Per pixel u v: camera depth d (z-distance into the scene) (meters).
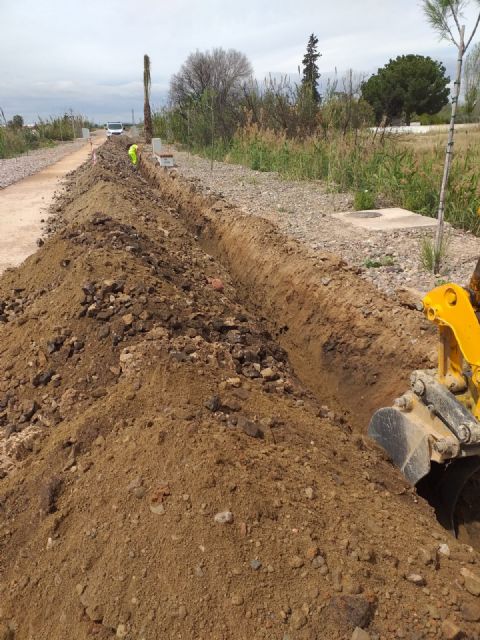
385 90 33.09
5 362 5.07
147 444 3.22
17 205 14.40
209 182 14.61
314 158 14.58
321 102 17.53
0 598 2.82
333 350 6.15
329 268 6.85
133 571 2.61
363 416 5.43
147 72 31.94
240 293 8.03
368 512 3.10
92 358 4.65
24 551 2.99
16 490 3.42
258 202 11.38
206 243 10.59
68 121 53.31
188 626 2.39
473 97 8.46
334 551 2.69
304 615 2.39
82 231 7.40
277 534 2.71
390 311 5.73
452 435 3.40
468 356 3.07
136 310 4.98
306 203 11.06
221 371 4.33
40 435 4.02
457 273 6.44
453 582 2.71
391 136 14.16
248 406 3.89
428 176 9.88
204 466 2.97
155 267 6.52
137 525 2.79
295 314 6.97
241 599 2.44
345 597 2.42
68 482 3.26
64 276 6.42
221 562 2.56
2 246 10.29
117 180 13.74
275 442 3.57
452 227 8.53
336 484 3.29
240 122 22.53
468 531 3.82
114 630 2.47
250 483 2.93
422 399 3.64
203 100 23.00
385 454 3.97
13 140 34.59
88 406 4.08
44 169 23.05
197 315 5.45
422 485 3.93
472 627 2.45
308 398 4.91
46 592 2.74
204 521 2.72
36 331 5.22
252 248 8.66
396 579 2.63
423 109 33.91
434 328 5.22
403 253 7.29
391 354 5.43
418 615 2.45
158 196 14.77
